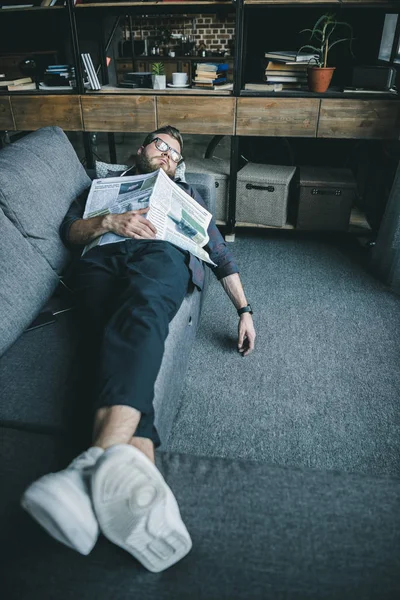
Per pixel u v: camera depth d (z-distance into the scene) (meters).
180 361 1.31
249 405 1.47
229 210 2.55
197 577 0.67
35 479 0.81
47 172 1.51
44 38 3.60
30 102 2.41
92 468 0.70
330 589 0.65
